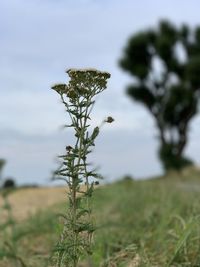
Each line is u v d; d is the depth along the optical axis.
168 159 37.97
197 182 19.00
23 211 11.85
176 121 39.34
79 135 3.43
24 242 7.46
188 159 38.25
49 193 16.62
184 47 40.38
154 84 39.75
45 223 8.34
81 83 3.37
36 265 5.60
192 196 10.64
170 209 8.34
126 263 4.93
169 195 11.20
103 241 6.25
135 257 5.18
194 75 38.88
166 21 39.84
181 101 39.00
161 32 39.97
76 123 3.43
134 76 39.44
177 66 39.62
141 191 13.83
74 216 3.52
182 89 38.94
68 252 3.55
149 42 39.78
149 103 39.59
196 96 39.19
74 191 3.51
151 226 7.36
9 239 6.85
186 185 16.28
